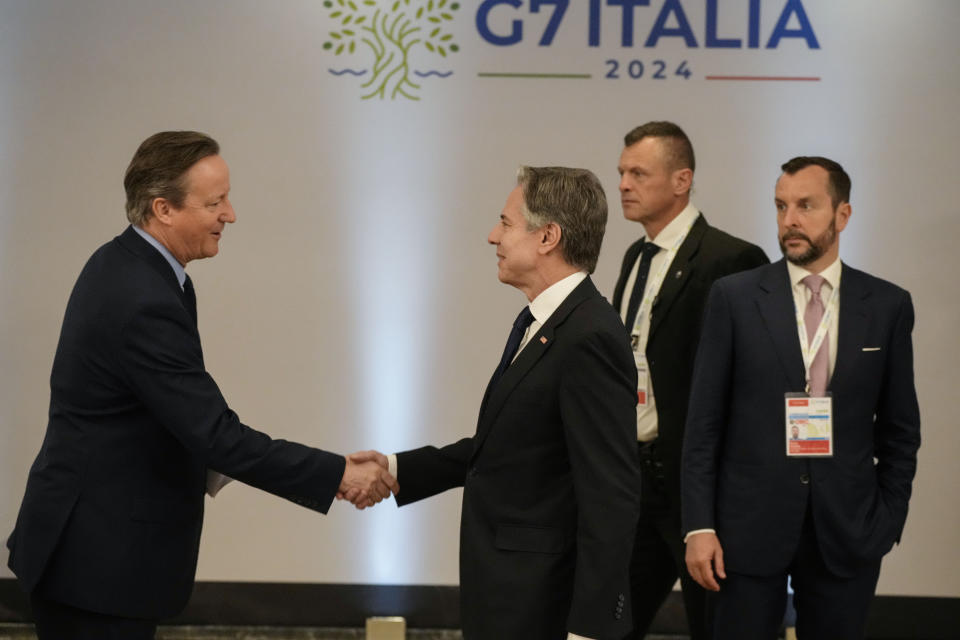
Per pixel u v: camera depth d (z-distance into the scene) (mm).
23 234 4129
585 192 2277
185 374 2416
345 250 4160
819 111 4070
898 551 4164
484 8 4082
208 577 4230
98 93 4102
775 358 2705
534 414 2211
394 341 4188
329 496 2631
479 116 4113
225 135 4121
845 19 4035
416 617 4227
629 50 4082
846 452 2697
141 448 2430
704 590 3094
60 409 2445
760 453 2705
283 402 4199
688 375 3111
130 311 2373
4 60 4086
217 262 4164
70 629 2426
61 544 2385
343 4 4082
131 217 2498
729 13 4055
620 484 2113
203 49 4094
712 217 4125
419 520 4223
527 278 2312
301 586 4230
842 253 4105
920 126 4047
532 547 2207
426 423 4203
